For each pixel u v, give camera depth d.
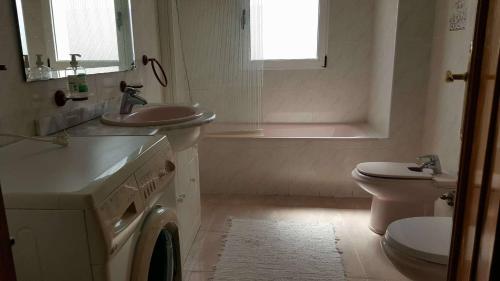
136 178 0.96
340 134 3.03
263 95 3.45
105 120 1.63
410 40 2.64
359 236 2.30
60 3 1.56
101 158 0.99
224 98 3.21
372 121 3.26
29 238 0.76
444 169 2.33
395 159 2.84
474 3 1.95
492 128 0.66
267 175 2.98
